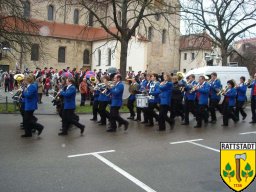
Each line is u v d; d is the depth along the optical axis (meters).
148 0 26.33
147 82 17.89
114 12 24.48
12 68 48.84
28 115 12.38
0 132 13.44
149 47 59.78
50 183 7.55
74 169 8.60
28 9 31.19
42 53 31.11
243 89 17.62
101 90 15.40
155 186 7.48
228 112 16.06
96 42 58.38
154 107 15.22
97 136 12.95
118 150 10.70
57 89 15.52
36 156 9.81
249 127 15.68
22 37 26.12
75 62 58.34
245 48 56.56
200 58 63.09
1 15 25.08
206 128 15.22
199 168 8.88
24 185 7.41
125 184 7.57
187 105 16.19
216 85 16.91
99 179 7.87
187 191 7.20
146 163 9.26
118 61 53.41
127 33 25.22
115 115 13.98
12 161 9.26
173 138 12.74
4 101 25.36
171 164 9.21
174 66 63.06
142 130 14.43
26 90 12.34
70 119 13.08
